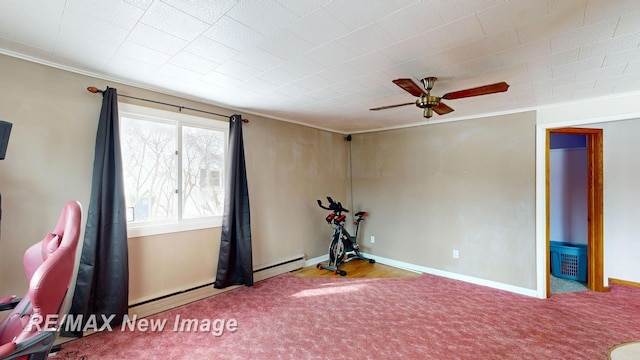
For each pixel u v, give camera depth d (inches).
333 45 77.9
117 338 95.7
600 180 140.9
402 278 160.6
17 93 86.7
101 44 78.3
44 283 47.5
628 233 145.4
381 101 132.1
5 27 69.5
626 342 93.3
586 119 123.3
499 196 146.3
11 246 85.7
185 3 59.2
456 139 161.2
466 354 87.3
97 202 97.2
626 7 59.2
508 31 69.8
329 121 174.6
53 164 93.0
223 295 133.0
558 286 147.5
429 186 171.6
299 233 179.3
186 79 104.1
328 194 199.8
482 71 95.0
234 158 138.7
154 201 118.3
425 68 93.0
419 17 64.2
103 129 99.4
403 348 90.6
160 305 114.5
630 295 133.5
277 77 101.7
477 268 152.7
